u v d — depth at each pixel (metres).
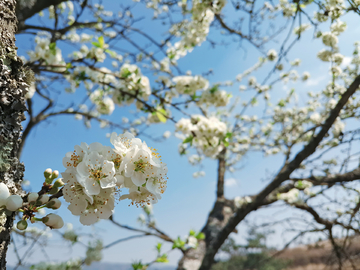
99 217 0.96
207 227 4.70
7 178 0.92
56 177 1.00
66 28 3.26
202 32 3.54
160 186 1.04
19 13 2.52
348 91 3.01
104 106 4.08
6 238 0.90
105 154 0.98
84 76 3.20
